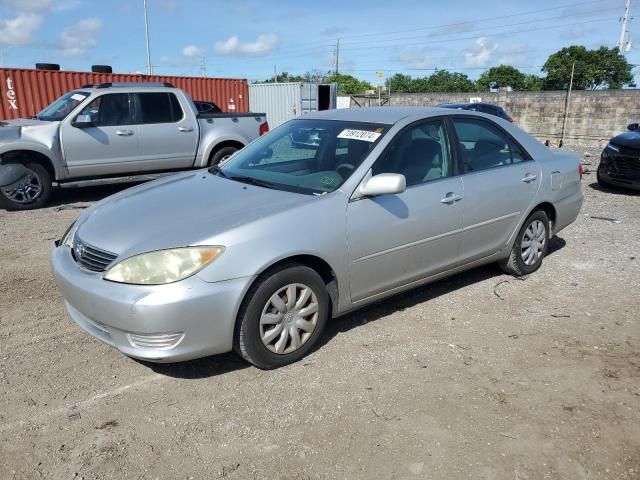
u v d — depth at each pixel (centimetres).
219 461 262
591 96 2723
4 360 351
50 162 808
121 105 857
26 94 1548
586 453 269
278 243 321
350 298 371
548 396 315
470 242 440
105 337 321
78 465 259
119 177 873
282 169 412
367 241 364
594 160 1606
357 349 368
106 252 317
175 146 907
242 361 352
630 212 809
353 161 379
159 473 254
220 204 350
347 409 302
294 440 277
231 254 307
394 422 291
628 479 253
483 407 304
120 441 276
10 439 276
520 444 274
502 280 502
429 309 435
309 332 349
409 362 352
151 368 344
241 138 976
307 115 481
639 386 327
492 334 393
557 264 551
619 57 5394
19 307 434
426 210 396
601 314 430
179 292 295
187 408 303
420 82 7288
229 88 2114
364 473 255
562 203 520
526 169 482
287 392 318
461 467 258
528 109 2919
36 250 589
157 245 305
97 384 326
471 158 444
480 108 1931
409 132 405
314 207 343
